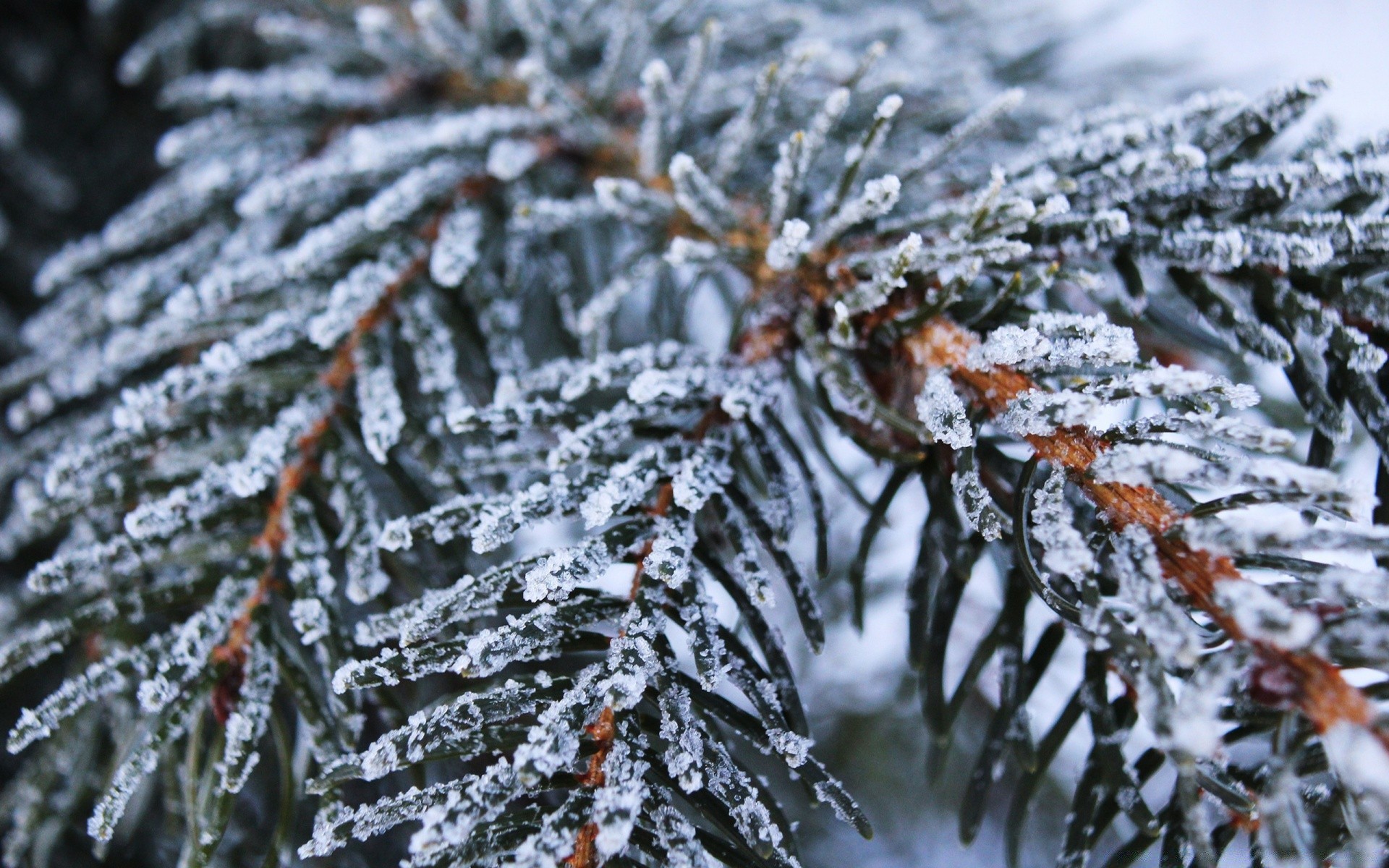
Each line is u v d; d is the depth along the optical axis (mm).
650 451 168
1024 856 277
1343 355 167
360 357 187
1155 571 150
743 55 238
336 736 170
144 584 188
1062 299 190
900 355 175
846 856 269
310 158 224
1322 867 151
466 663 156
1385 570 162
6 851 187
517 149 204
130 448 180
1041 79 260
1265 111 170
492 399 200
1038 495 156
